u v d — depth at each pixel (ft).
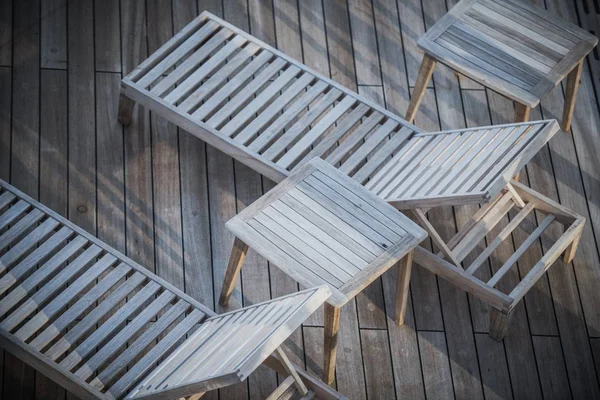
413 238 12.32
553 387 13.42
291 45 16.15
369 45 16.38
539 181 15.29
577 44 14.46
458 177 12.55
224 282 13.12
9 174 14.11
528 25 14.58
